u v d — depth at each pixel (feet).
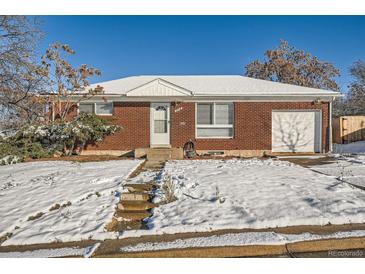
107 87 50.90
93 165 32.30
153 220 16.02
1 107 53.42
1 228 15.21
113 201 19.04
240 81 55.88
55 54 48.65
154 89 45.52
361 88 108.99
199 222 15.38
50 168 30.48
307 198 18.39
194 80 57.31
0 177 26.30
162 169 29.99
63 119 44.04
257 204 17.58
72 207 18.04
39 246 13.67
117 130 45.96
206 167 29.99
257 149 46.19
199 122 46.60
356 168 29.89
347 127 68.49
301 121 46.52
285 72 120.16
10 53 51.13
